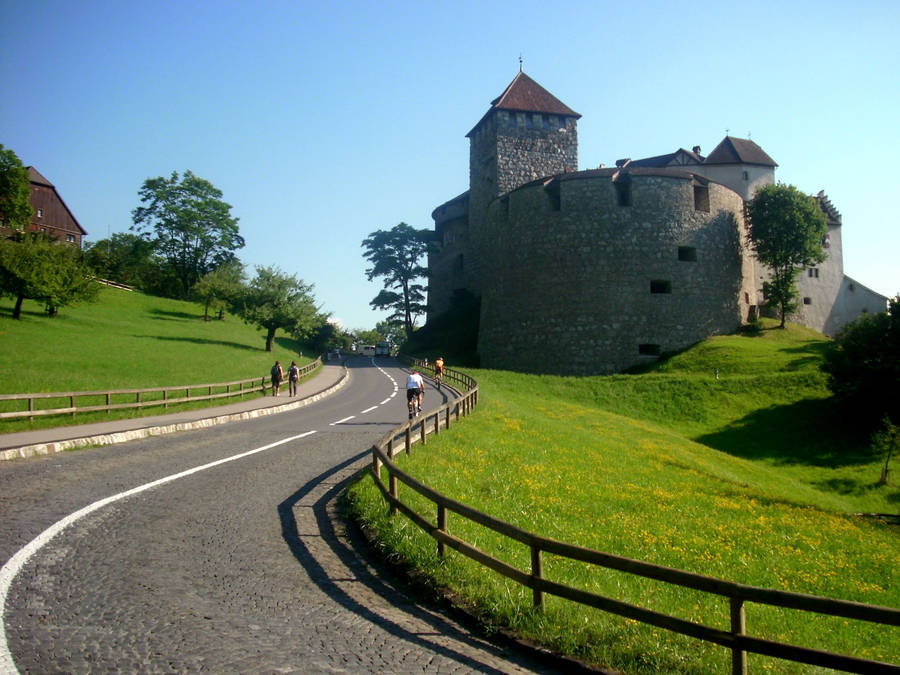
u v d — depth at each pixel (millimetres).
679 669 6000
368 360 76562
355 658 5562
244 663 5270
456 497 12234
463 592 7223
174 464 14055
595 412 34219
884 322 35281
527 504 13156
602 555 6020
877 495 27703
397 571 8008
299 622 6254
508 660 5914
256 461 14789
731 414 37562
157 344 51062
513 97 62562
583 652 6016
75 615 5961
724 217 53469
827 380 36844
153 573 7219
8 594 6324
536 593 6691
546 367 50438
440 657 5762
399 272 84688
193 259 92875
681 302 50375
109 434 17312
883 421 32000
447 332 71250
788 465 31484
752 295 58031
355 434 20141
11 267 50594
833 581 11430
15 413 18453
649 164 70125
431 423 20688
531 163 61906
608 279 49812
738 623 5191
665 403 39375
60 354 39531
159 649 5398
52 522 8852
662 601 8805
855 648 8289
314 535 9266
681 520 14195
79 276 55375
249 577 7371
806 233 54250
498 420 23500
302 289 61875
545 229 51750
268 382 39156
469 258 74125
